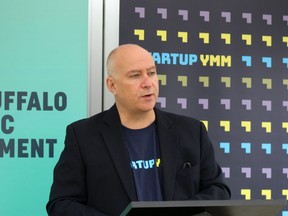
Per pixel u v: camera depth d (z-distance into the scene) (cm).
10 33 310
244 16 332
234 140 327
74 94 312
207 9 328
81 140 239
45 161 309
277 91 333
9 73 309
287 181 331
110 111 245
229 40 329
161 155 234
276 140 331
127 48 237
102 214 216
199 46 326
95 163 234
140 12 320
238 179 326
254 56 332
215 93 326
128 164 231
